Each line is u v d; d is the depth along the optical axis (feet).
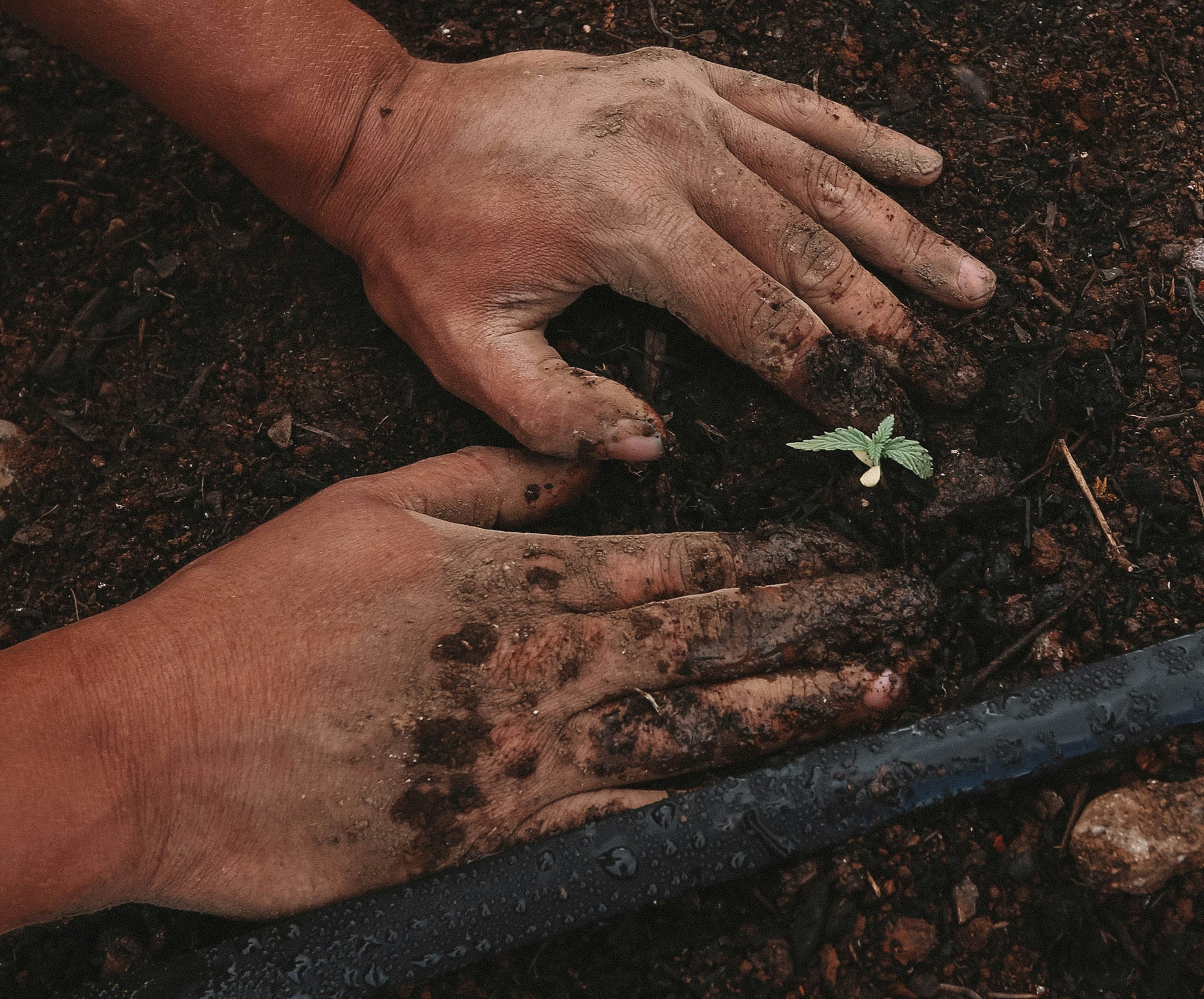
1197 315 1.76
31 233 1.92
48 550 1.77
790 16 1.95
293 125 1.68
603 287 1.80
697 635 1.59
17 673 1.51
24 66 1.99
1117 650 1.63
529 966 1.58
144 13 1.63
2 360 1.85
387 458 1.78
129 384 1.84
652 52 1.79
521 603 1.60
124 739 1.51
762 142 1.74
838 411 1.67
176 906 1.55
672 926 1.59
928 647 1.64
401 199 1.71
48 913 1.49
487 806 1.56
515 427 1.66
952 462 1.67
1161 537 1.68
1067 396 1.72
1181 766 1.59
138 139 1.96
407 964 1.54
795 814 1.57
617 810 1.57
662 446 1.62
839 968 1.57
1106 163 1.86
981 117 1.89
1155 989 1.54
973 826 1.60
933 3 1.97
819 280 1.69
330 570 1.59
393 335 1.83
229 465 1.79
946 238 1.80
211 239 1.90
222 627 1.55
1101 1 1.96
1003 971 1.56
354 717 1.55
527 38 1.96
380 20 1.99
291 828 1.54
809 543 1.65
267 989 1.53
